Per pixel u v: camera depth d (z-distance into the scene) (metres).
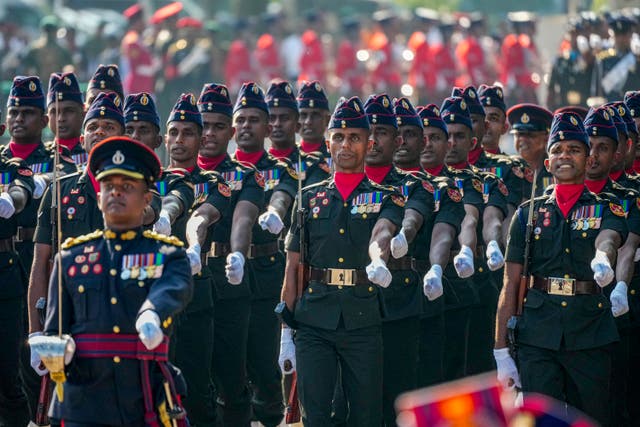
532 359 28.31
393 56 99.94
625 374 32.00
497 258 32.72
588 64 65.56
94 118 31.61
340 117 29.67
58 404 23.08
